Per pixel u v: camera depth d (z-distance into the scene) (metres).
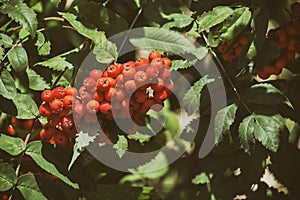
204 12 1.03
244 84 1.04
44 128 0.99
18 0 1.00
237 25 1.00
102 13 1.01
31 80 1.02
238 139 1.06
